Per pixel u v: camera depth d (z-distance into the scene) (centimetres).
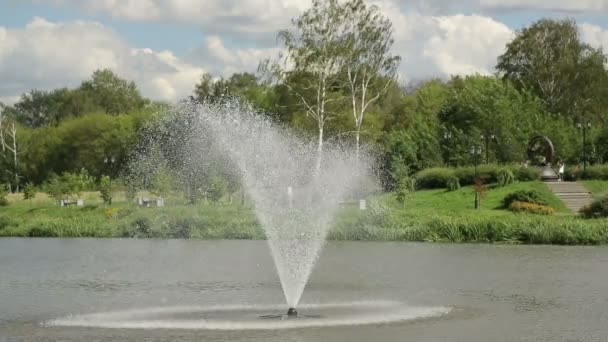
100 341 1777
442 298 2386
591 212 5109
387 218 4866
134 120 10988
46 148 11681
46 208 6825
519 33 10956
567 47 10638
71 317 2105
